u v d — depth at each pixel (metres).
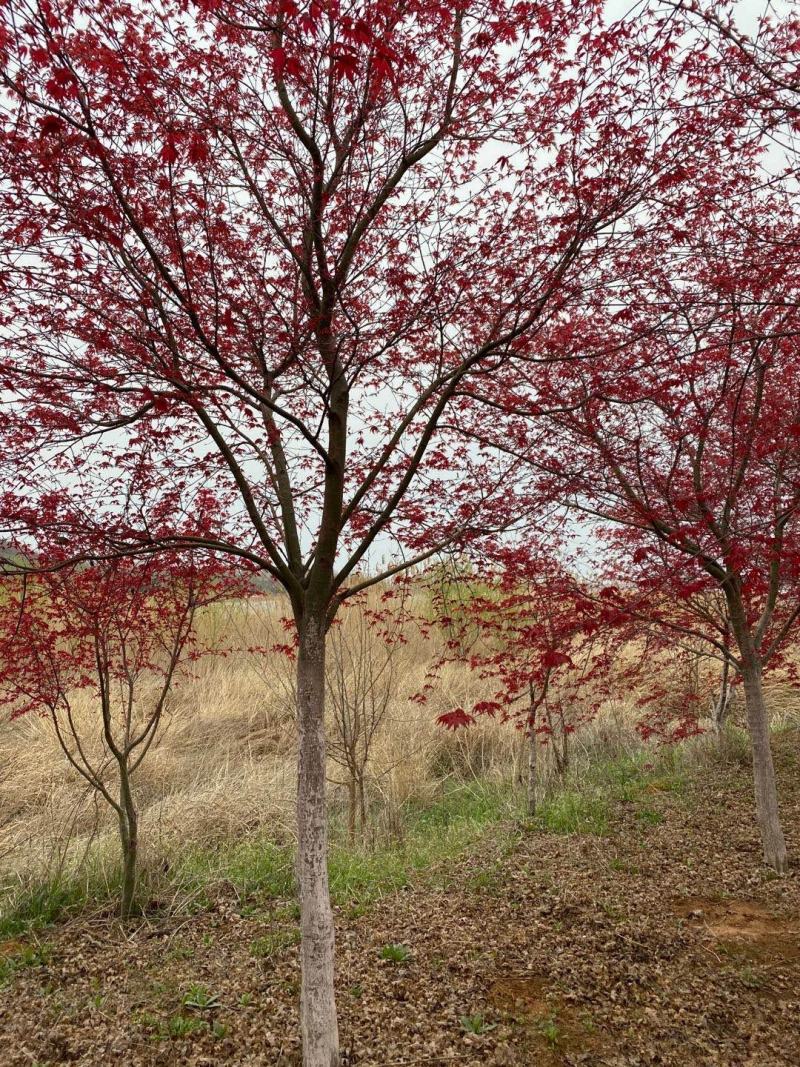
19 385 2.84
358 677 7.61
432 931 4.48
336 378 3.05
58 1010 3.85
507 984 3.84
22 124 2.57
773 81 3.17
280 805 6.82
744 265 3.89
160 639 5.29
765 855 5.08
